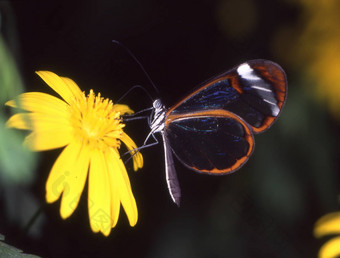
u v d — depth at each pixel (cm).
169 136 26
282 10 32
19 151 21
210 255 29
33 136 21
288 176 30
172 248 29
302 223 30
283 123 30
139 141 29
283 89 25
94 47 28
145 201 29
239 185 30
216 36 31
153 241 29
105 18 28
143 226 29
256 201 30
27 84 27
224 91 25
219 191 30
